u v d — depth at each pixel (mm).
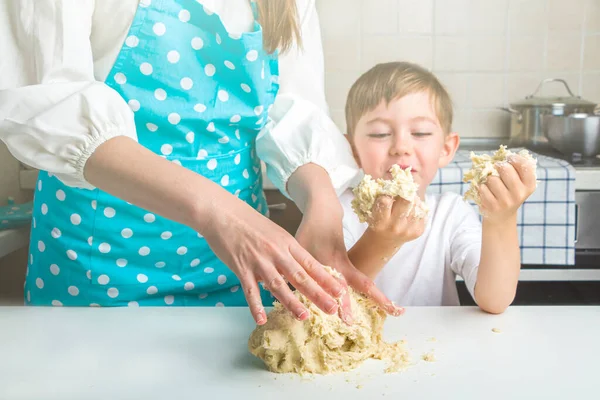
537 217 1844
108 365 705
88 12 900
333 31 2357
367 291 752
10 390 646
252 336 716
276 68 1100
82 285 1016
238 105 1035
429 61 2373
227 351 743
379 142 1375
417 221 723
